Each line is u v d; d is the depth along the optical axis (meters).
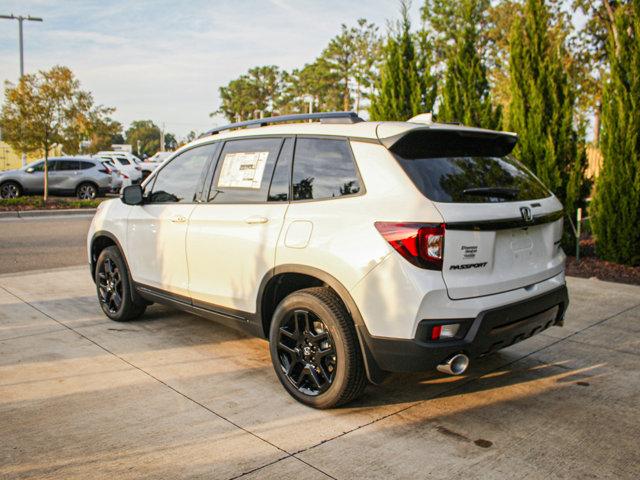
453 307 3.09
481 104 10.10
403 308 3.08
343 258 3.30
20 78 18.42
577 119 9.33
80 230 13.12
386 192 3.25
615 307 5.99
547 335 5.08
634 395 3.80
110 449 3.06
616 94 8.07
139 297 5.27
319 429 3.30
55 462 2.92
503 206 3.34
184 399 3.71
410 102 10.85
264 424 3.36
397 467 2.89
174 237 4.59
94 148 57.03
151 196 5.04
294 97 65.44
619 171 8.09
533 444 3.13
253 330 4.04
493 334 3.24
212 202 4.36
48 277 7.57
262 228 3.83
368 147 3.44
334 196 3.52
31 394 3.77
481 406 3.64
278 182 3.89
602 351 4.67
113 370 4.21
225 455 3.00
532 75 9.13
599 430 3.30
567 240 9.16
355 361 3.36
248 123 4.39
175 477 2.79
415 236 3.04
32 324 5.40
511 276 3.38
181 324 5.44
